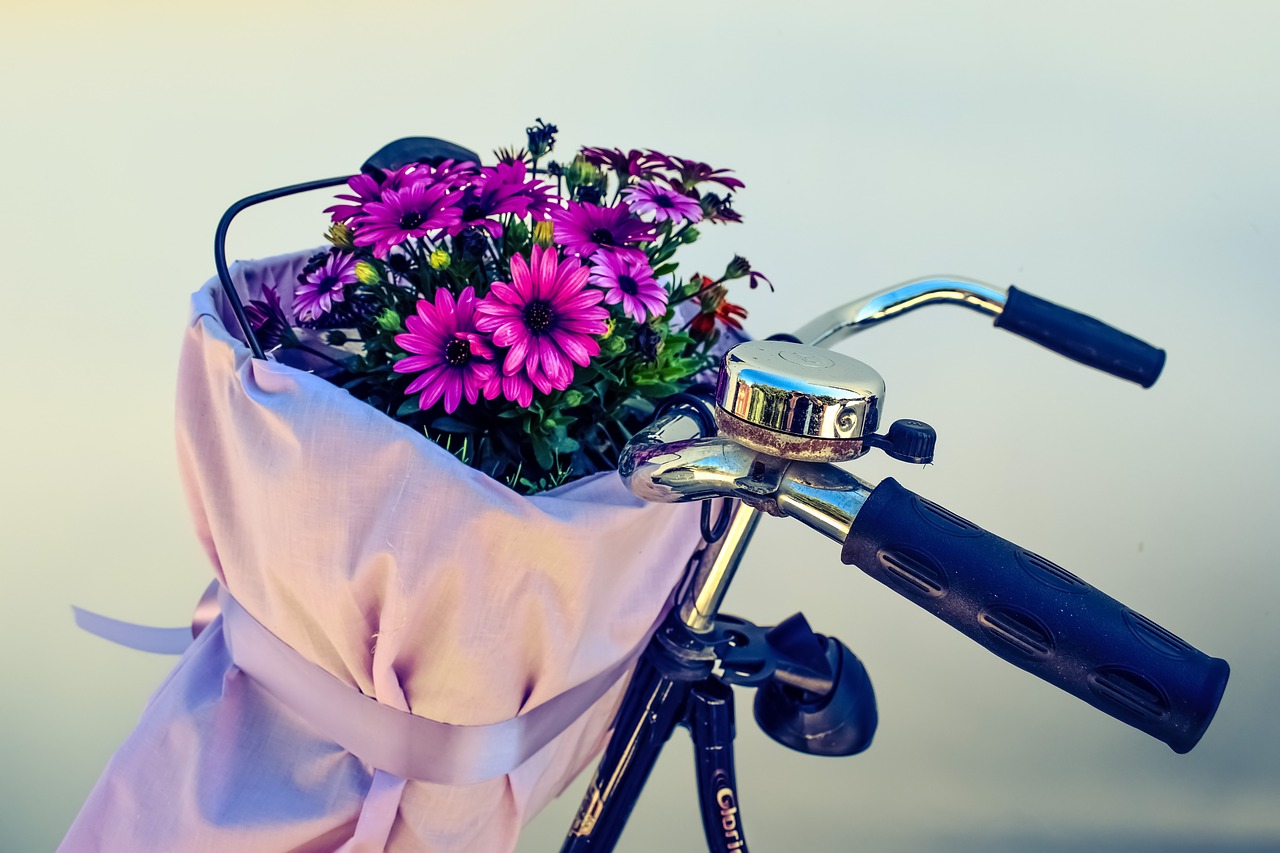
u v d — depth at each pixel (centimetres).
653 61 308
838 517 73
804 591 222
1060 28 324
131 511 217
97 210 265
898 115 288
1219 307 243
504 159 101
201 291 87
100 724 181
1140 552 215
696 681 95
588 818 97
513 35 327
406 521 78
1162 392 249
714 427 81
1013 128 278
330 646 83
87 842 88
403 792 86
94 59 328
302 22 347
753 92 292
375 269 94
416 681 82
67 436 229
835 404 73
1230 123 287
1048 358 260
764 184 264
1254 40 314
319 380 80
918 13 335
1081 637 68
